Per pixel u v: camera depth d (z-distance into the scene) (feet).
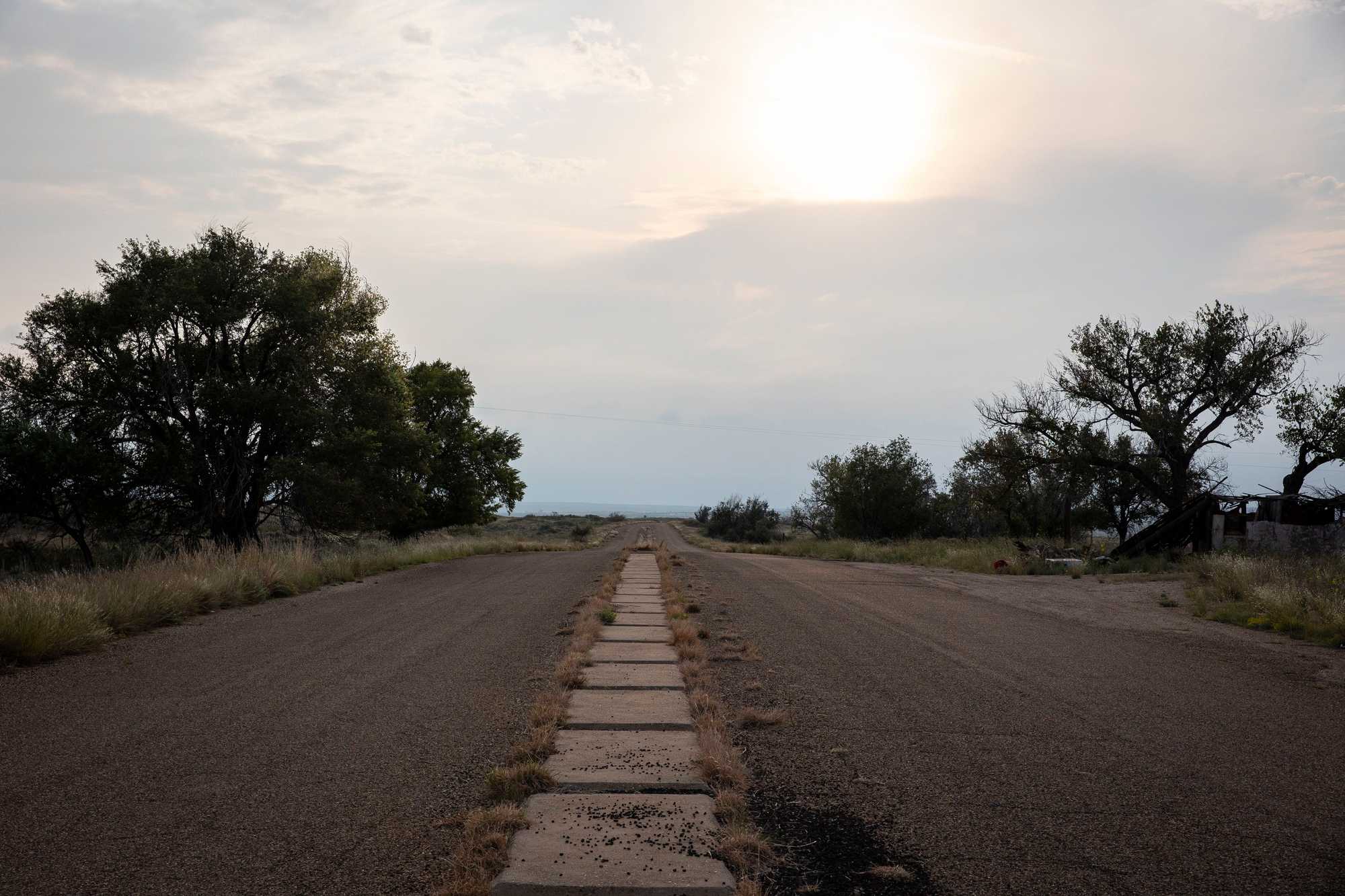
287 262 80.84
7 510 68.74
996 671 27.55
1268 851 13.48
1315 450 81.30
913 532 132.26
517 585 54.95
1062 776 17.08
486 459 131.85
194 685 24.43
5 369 70.18
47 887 11.75
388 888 11.85
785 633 35.14
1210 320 84.28
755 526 200.03
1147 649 32.37
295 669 26.68
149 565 47.29
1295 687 25.63
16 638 27.32
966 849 13.50
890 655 30.37
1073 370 89.66
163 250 75.20
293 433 76.59
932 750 18.78
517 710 21.59
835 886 12.16
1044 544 84.12
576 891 11.73
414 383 125.59
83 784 15.97
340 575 57.93
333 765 17.22
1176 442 86.12
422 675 25.88
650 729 20.02
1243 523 74.54
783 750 18.69
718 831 13.94
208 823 14.11
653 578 60.75
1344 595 40.06
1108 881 12.39
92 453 68.74
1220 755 18.57
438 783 16.19
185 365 73.20
